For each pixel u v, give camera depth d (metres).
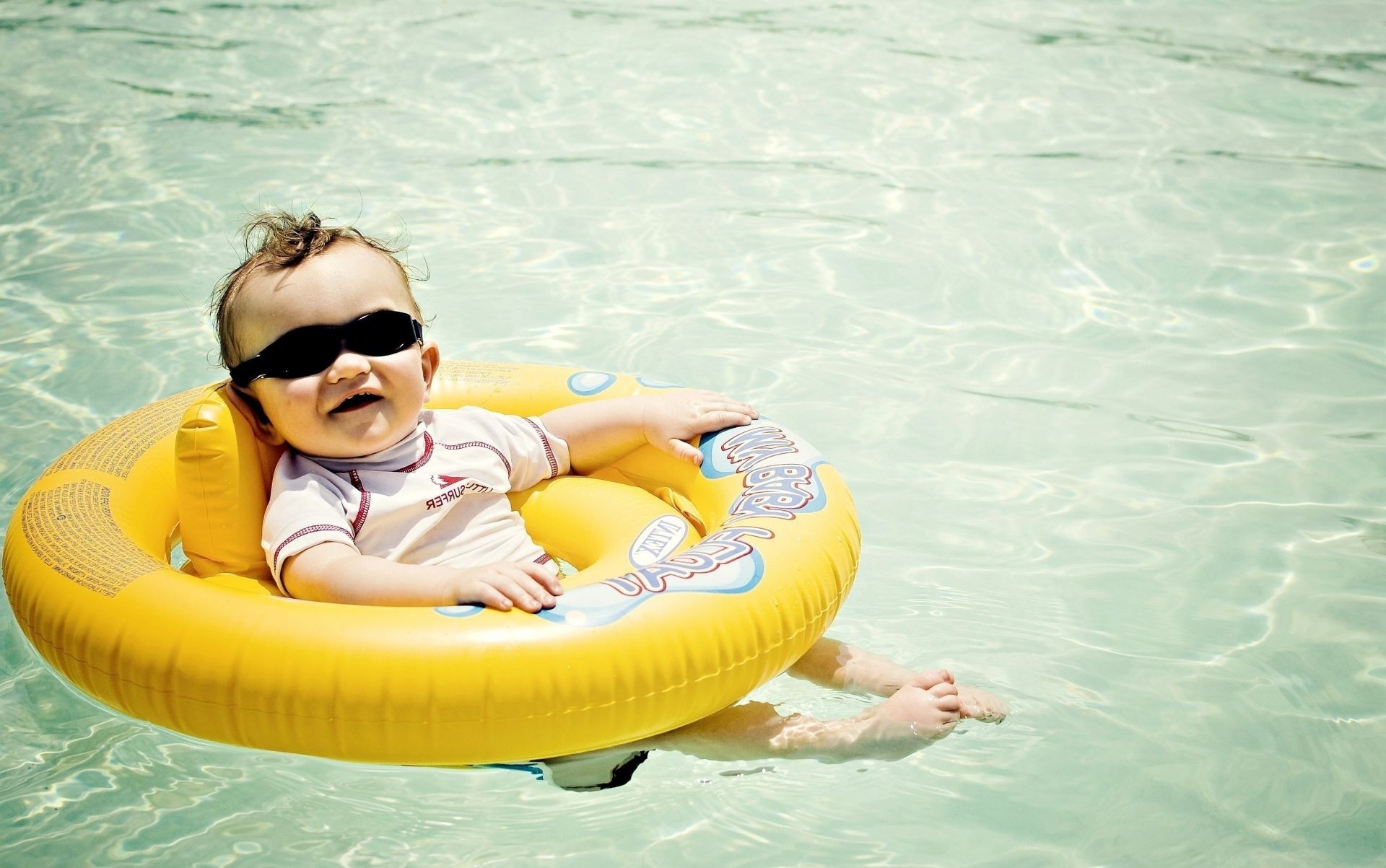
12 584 2.31
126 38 6.19
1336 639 2.60
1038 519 3.02
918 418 3.43
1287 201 4.68
